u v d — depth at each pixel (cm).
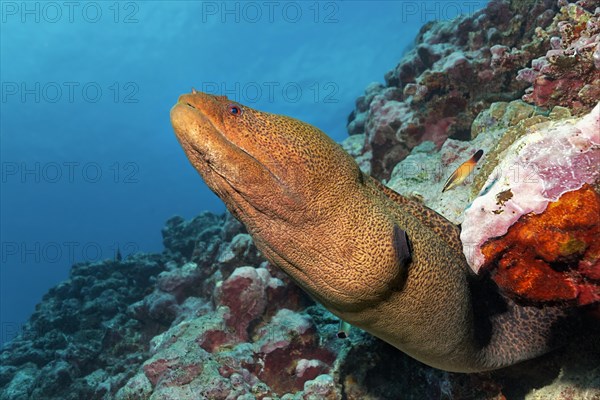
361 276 52
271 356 104
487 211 44
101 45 1093
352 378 87
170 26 1023
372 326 59
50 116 1227
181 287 169
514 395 72
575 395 58
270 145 49
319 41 934
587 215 39
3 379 181
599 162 40
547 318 65
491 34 145
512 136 80
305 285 56
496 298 68
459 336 61
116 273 227
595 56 78
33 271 1391
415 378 83
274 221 51
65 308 210
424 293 57
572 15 91
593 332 61
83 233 1512
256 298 115
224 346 110
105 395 141
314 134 53
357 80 965
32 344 193
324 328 111
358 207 53
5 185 1363
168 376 99
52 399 154
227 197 52
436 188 100
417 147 133
